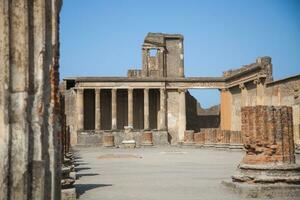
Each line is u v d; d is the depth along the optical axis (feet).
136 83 220.23
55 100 22.48
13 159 20.18
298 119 144.87
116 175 69.10
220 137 163.63
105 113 234.58
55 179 21.84
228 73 224.33
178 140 223.10
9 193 19.99
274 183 46.26
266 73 176.45
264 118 48.93
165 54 241.14
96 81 217.56
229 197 44.83
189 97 246.68
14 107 20.45
